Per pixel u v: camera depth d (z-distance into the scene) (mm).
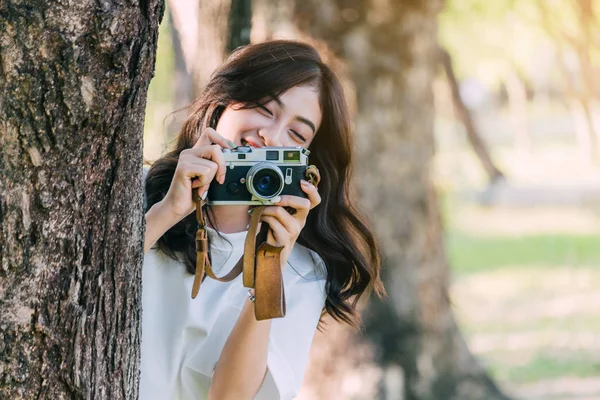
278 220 2605
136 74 1928
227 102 2963
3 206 1828
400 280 7523
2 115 1802
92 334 2000
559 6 11016
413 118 7508
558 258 16969
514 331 11578
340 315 3207
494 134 33375
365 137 7355
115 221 2021
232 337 2721
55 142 1848
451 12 12219
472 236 20000
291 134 2967
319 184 3170
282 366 2836
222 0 5242
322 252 3152
